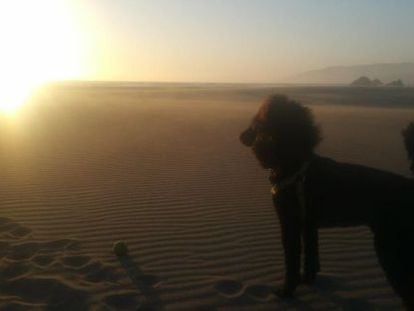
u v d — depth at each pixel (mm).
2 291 1870
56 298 1814
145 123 7840
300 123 1731
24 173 3805
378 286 1918
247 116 9547
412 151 1614
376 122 8578
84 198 3090
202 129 6938
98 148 5047
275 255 2205
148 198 3092
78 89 31188
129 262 2125
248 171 3900
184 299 1809
